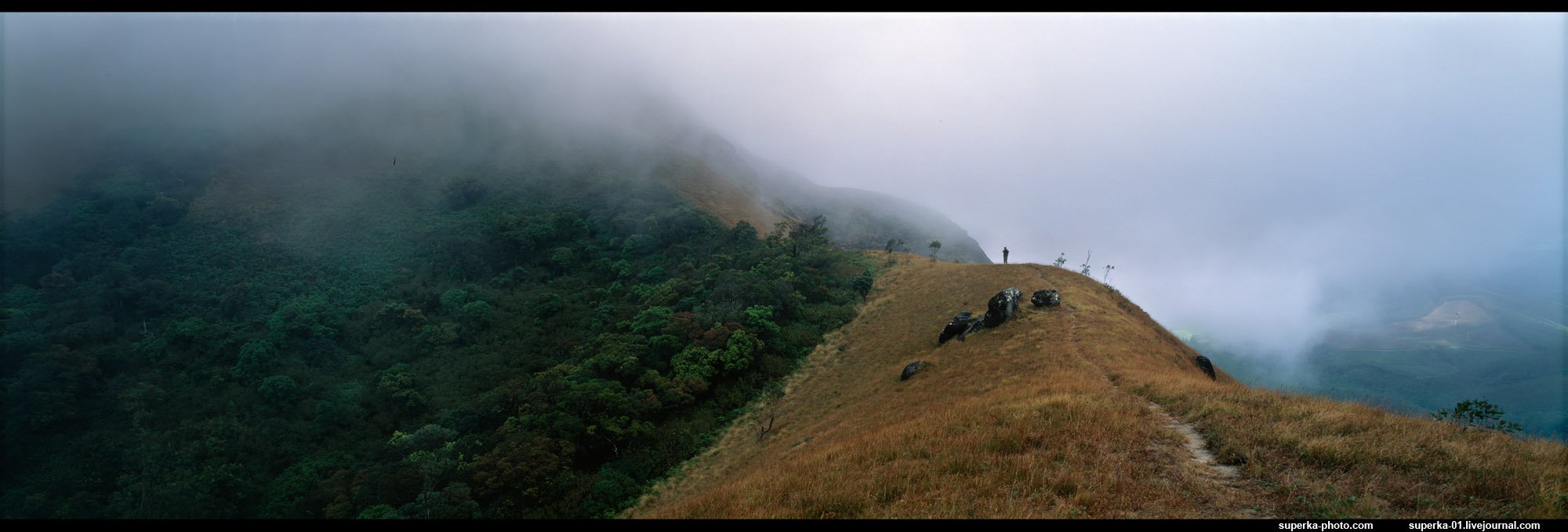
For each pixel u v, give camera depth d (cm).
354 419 6384
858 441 2064
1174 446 1397
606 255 10706
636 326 6756
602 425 4575
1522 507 897
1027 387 2475
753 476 1992
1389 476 1054
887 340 5909
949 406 2511
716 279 8175
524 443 4484
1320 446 1192
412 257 11262
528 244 10756
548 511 3909
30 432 5866
